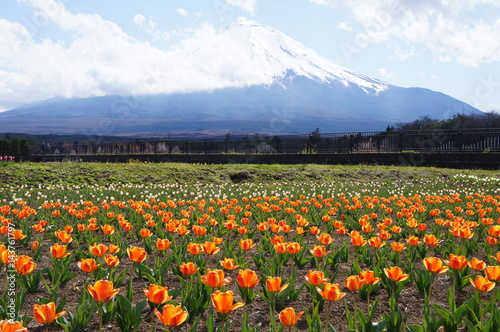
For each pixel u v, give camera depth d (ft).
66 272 14.48
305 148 100.22
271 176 62.54
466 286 15.33
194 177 59.62
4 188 45.68
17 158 124.47
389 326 9.99
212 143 113.70
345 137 92.43
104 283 8.41
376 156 77.30
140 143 128.88
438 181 58.54
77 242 19.56
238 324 12.23
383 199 32.53
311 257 17.69
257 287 15.51
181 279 12.92
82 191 43.52
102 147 142.61
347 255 18.25
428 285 14.08
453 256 11.16
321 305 12.95
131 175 56.85
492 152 69.62
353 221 26.00
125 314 10.52
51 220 24.98
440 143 79.20
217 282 9.48
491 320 9.45
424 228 19.35
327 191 46.47
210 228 22.84
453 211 30.89
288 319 7.82
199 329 11.80
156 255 19.45
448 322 10.14
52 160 124.67
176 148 121.70
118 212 30.40
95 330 11.36
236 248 20.70
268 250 18.94
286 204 34.86
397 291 13.67
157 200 36.58
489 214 28.78
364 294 14.01
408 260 16.01
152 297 8.36
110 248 13.74
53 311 7.80
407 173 64.80
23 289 12.70
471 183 53.78
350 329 10.14
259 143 107.45
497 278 10.77
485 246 18.99
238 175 62.80
